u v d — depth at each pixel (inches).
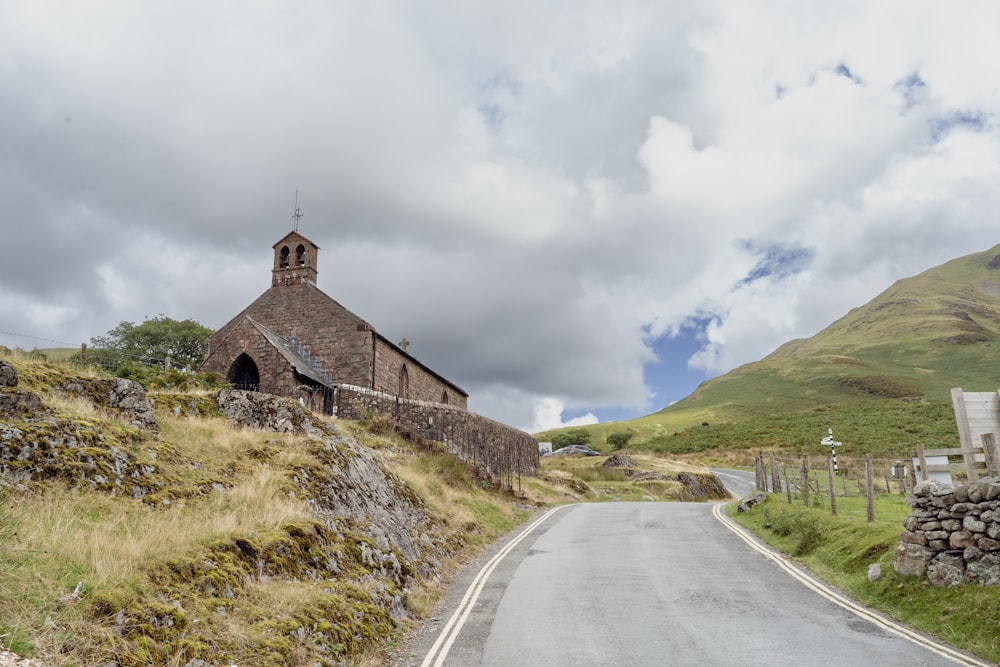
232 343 1396.4
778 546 754.2
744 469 2751.0
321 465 658.2
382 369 1627.7
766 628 432.5
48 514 370.6
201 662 292.4
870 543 610.5
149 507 454.9
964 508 472.4
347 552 507.5
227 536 410.6
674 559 684.1
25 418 475.2
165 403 737.6
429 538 714.2
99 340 2224.4
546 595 532.7
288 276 1674.5
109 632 276.1
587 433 5260.8
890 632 423.5
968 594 440.5
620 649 388.5
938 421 2795.3
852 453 2405.3
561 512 1175.0
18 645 243.6
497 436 1642.5
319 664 340.8
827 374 7716.5
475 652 389.4
